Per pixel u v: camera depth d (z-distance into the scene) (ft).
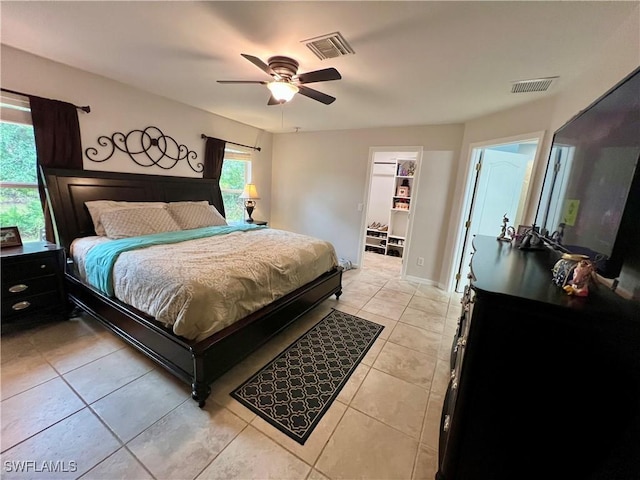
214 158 13.92
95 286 7.79
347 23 5.46
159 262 6.83
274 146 18.21
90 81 9.31
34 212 8.93
